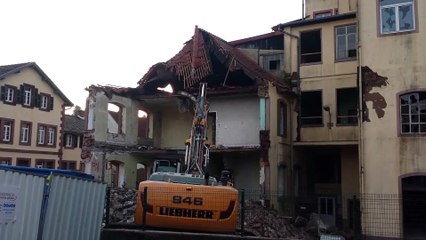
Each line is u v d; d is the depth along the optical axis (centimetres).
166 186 1190
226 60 2238
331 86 2355
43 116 4294
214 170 2352
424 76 1842
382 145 1877
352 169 2388
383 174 1858
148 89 2458
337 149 2494
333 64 2362
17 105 3988
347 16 2323
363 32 1962
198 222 1164
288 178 2292
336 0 2795
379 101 1903
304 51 2475
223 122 2317
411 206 1819
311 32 2445
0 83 3816
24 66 4012
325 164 2586
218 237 1155
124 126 2422
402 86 1872
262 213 1856
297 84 2416
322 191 2523
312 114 2427
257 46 2647
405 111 1873
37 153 4191
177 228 1181
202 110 1473
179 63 2330
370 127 1906
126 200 1806
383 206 1831
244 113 2267
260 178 2061
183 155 2342
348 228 2233
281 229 1778
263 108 2092
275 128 2166
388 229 1805
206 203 1168
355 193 2359
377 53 1927
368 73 1933
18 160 3969
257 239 1165
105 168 2270
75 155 4922
